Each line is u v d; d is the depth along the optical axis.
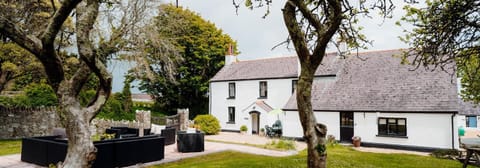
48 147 9.86
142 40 16.56
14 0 10.37
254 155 13.02
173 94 35.28
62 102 3.68
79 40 3.76
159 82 33.41
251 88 29.33
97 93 4.04
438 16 7.36
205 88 35.56
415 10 7.91
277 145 16.55
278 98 27.52
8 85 19.19
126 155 10.27
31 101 21.44
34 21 12.62
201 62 35.94
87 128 3.69
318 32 4.44
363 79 22.59
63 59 14.98
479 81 11.04
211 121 26.98
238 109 30.02
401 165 10.06
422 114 18.48
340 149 15.40
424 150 18.27
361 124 20.56
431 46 7.43
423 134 18.41
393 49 23.89
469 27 7.16
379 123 20.03
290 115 23.58
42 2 12.50
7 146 15.45
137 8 16.12
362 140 20.45
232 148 15.12
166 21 19.97
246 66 31.78
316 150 4.29
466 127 40.97
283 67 28.70
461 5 6.80
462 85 14.12
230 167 9.20
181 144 13.55
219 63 36.72
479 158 10.83
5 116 18.81
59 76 3.74
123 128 17.38
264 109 26.92
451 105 17.81
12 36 3.41
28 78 18.38
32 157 10.55
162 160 11.49
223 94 31.36
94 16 3.95
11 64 14.26
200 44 35.56
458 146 17.69
